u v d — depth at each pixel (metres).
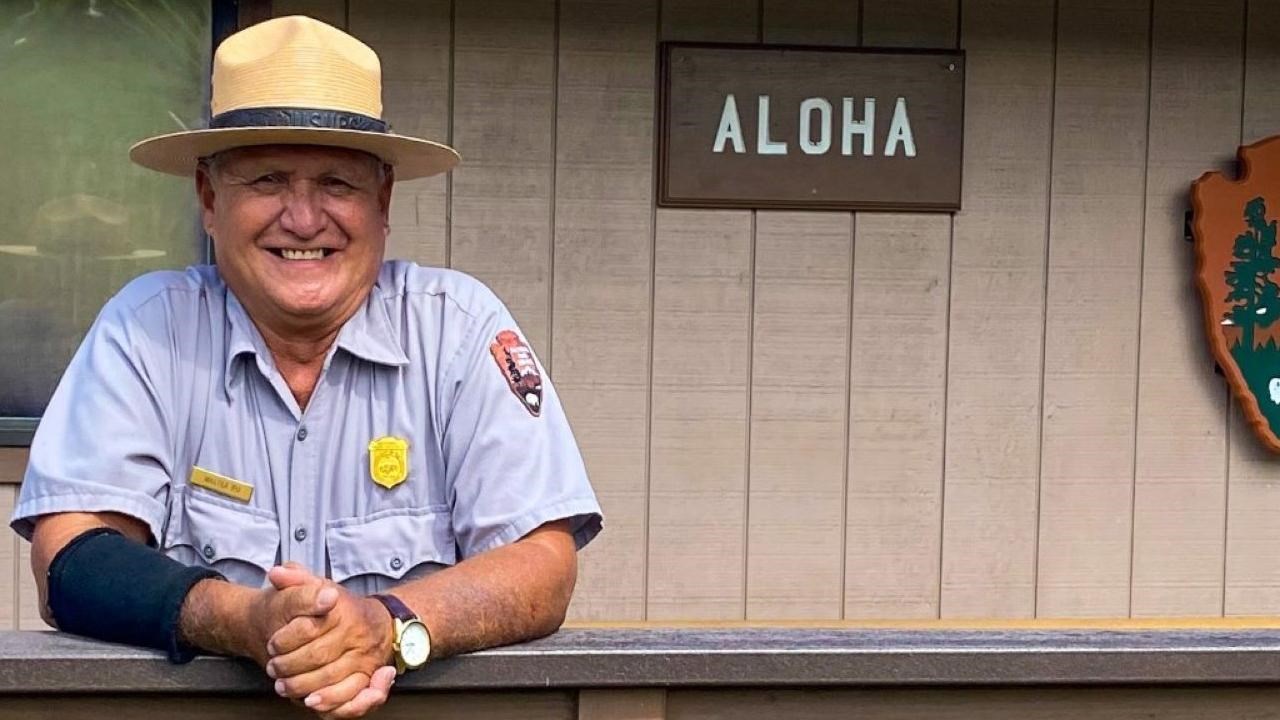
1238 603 3.39
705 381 3.22
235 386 1.78
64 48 3.05
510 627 1.50
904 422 3.28
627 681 1.43
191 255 3.11
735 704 1.48
